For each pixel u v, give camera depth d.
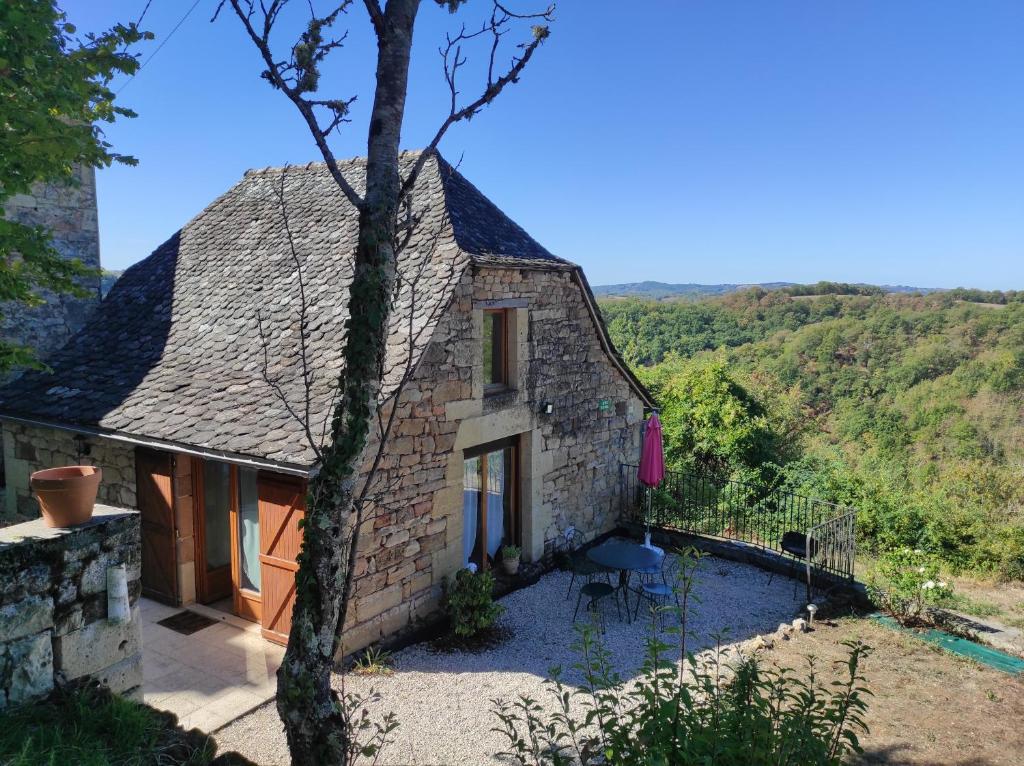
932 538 12.52
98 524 4.66
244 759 4.79
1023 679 7.68
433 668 7.68
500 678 7.46
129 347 9.95
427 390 8.35
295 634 4.27
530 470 10.48
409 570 8.30
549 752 4.72
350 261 9.19
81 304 12.63
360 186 10.75
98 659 4.71
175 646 7.62
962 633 8.82
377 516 7.82
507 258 9.45
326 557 4.28
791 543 10.57
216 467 8.76
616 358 12.17
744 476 16.81
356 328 4.33
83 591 4.59
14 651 4.21
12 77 5.26
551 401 10.79
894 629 8.94
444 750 6.07
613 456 12.61
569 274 10.84
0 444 11.35
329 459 4.31
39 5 5.22
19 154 5.34
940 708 6.99
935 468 20.25
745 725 4.14
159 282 11.16
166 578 8.61
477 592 8.43
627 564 8.89
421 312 8.36
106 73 6.12
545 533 10.93
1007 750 6.22
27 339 11.88
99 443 9.02
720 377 21.17
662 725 3.93
